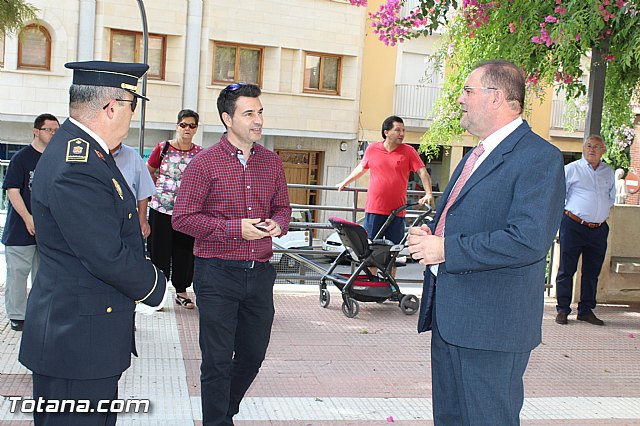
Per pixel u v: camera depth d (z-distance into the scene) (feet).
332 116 76.89
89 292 9.96
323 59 76.74
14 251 20.52
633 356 22.20
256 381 18.02
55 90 66.85
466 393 11.59
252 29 72.84
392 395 17.53
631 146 54.19
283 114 75.00
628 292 29.86
